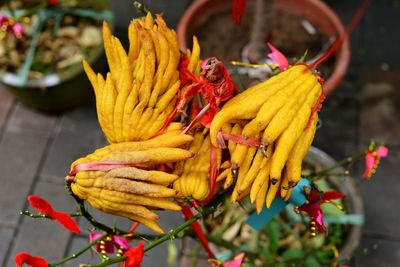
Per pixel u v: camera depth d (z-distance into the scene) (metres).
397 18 1.90
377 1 1.93
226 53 1.62
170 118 0.83
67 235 1.59
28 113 1.77
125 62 0.82
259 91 0.79
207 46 1.63
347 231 1.31
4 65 1.66
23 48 1.68
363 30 1.88
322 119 1.74
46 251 1.57
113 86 0.82
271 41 1.57
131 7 1.91
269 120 0.78
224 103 0.83
